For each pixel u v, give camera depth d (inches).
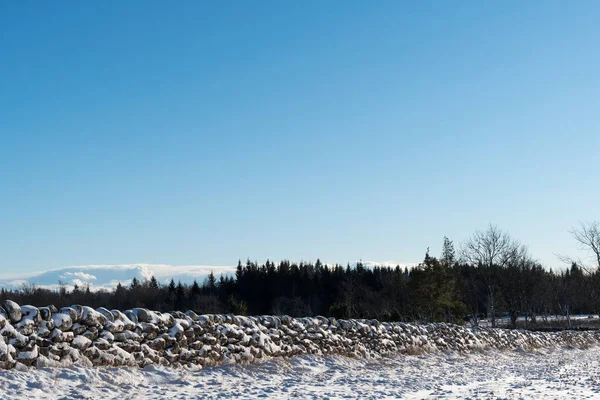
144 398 438.9
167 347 579.5
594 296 2571.4
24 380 422.3
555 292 2650.1
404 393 551.2
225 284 3718.0
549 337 1460.4
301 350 754.8
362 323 896.9
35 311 469.7
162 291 3727.9
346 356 822.5
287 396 492.4
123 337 534.6
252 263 3757.4
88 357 498.9
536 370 829.8
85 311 510.6
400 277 2755.9
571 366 910.4
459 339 1128.2
